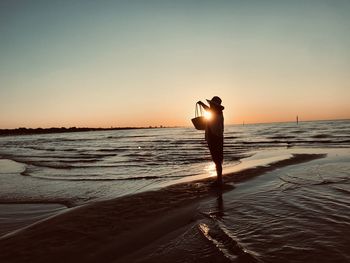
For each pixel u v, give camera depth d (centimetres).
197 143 4056
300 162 1262
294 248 386
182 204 655
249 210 565
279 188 743
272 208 568
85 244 464
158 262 385
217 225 492
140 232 503
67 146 4450
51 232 518
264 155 1830
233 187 799
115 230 517
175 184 880
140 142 4912
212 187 805
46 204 837
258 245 402
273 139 4144
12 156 2766
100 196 905
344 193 655
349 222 468
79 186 1092
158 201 685
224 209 585
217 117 801
